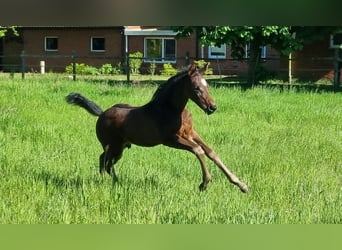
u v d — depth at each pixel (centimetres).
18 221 648
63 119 1409
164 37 3841
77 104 884
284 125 1412
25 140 1149
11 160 952
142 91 1973
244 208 690
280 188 789
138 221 644
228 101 1769
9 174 856
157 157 995
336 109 1702
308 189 795
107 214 667
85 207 686
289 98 1936
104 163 845
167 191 759
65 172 880
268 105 1731
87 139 1159
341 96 2048
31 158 966
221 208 689
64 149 1048
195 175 874
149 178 836
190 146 766
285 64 3164
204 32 2575
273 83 2759
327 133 1290
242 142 1170
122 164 931
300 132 1293
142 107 805
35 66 3894
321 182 843
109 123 827
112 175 839
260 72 2681
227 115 1540
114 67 3778
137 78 3244
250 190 781
